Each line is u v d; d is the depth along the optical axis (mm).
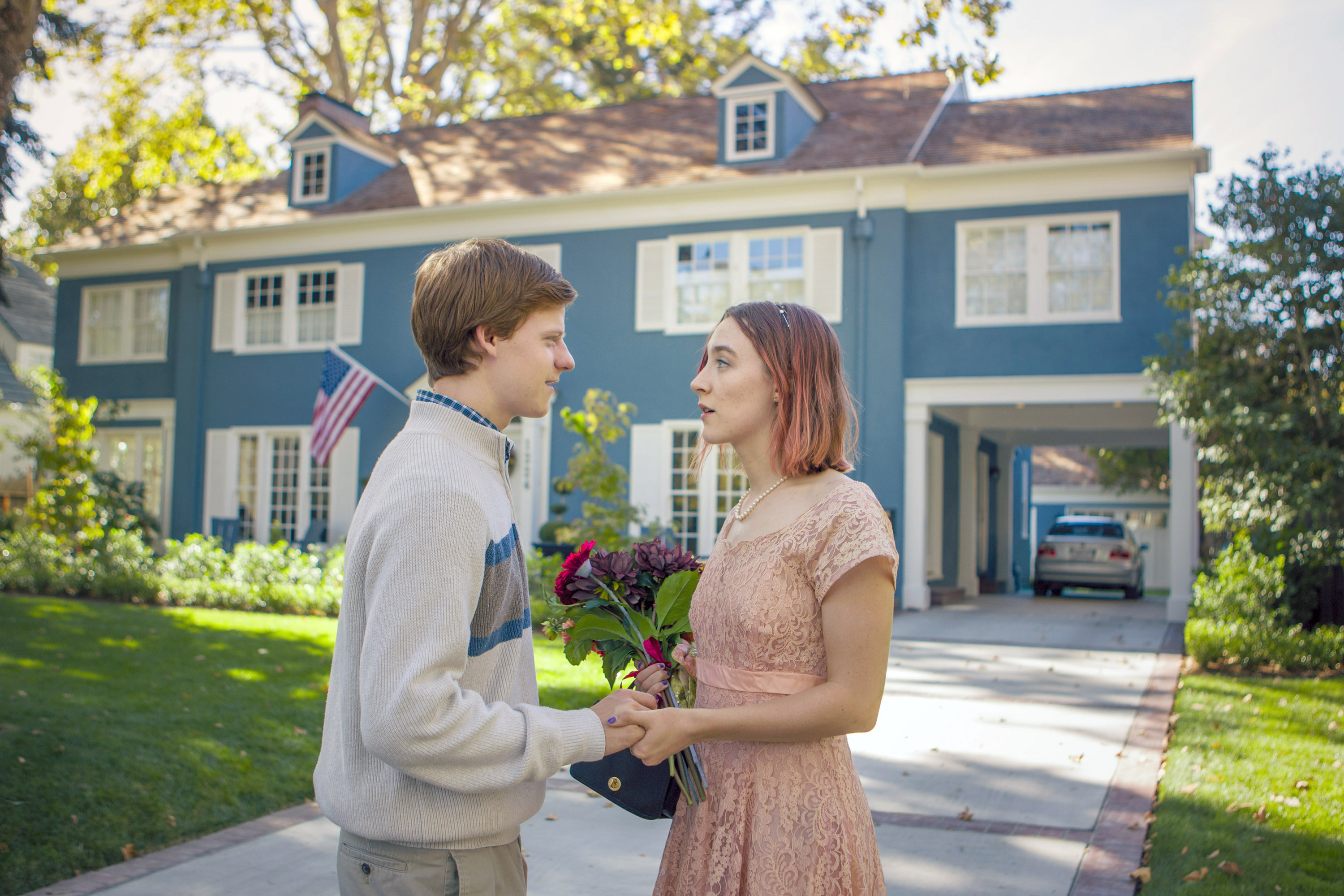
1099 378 12922
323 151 17531
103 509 15117
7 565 12852
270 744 5062
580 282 15180
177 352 17828
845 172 13555
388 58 23438
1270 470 8984
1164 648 9531
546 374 1681
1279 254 9219
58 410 14844
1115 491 28734
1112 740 5742
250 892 3373
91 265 18625
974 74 9680
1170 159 12562
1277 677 7828
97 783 4238
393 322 16250
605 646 1968
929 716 6402
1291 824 4047
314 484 16766
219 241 17469
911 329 13734
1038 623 11789
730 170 14859
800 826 1698
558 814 4469
